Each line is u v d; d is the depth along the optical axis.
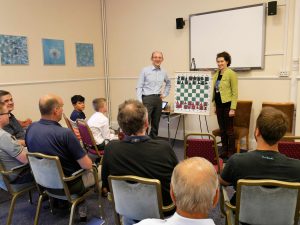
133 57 5.71
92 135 3.05
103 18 5.96
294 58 3.82
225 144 4.05
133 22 5.58
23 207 2.79
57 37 5.11
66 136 2.13
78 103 3.96
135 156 1.64
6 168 2.30
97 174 2.39
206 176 0.97
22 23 4.55
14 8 4.42
